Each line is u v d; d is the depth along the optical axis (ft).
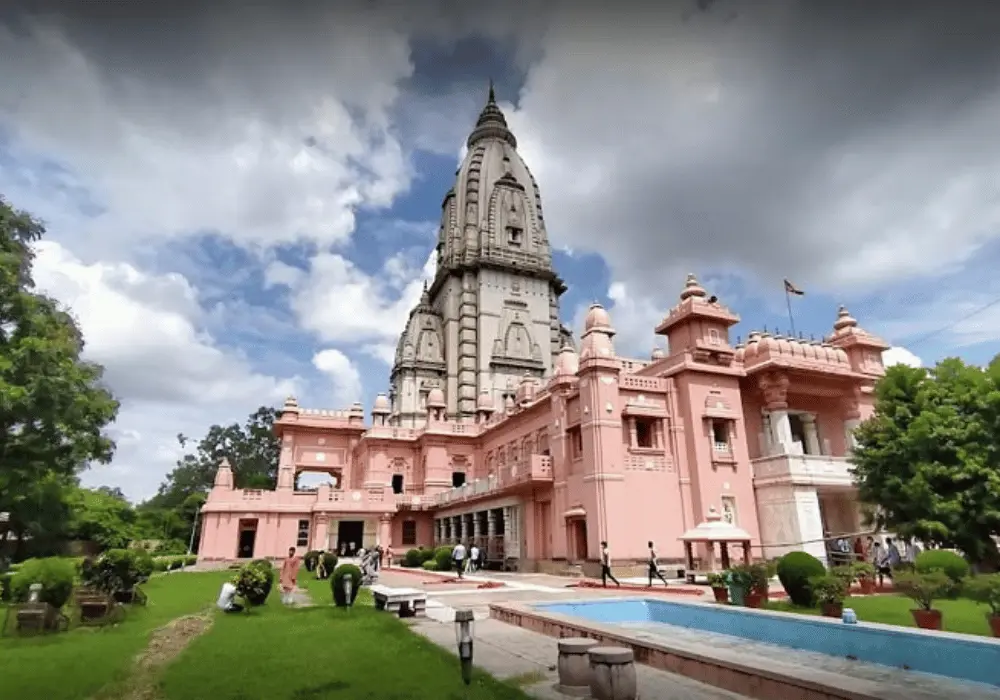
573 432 93.97
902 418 72.49
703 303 97.55
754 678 23.54
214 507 121.39
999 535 65.46
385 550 125.90
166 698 24.07
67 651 33.58
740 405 94.07
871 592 56.44
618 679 22.77
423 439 149.28
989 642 26.50
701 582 70.54
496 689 24.82
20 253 78.64
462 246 220.23
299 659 30.50
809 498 86.07
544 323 216.54
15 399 67.51
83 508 124.06
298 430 153.07
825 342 108.17
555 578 82.17
